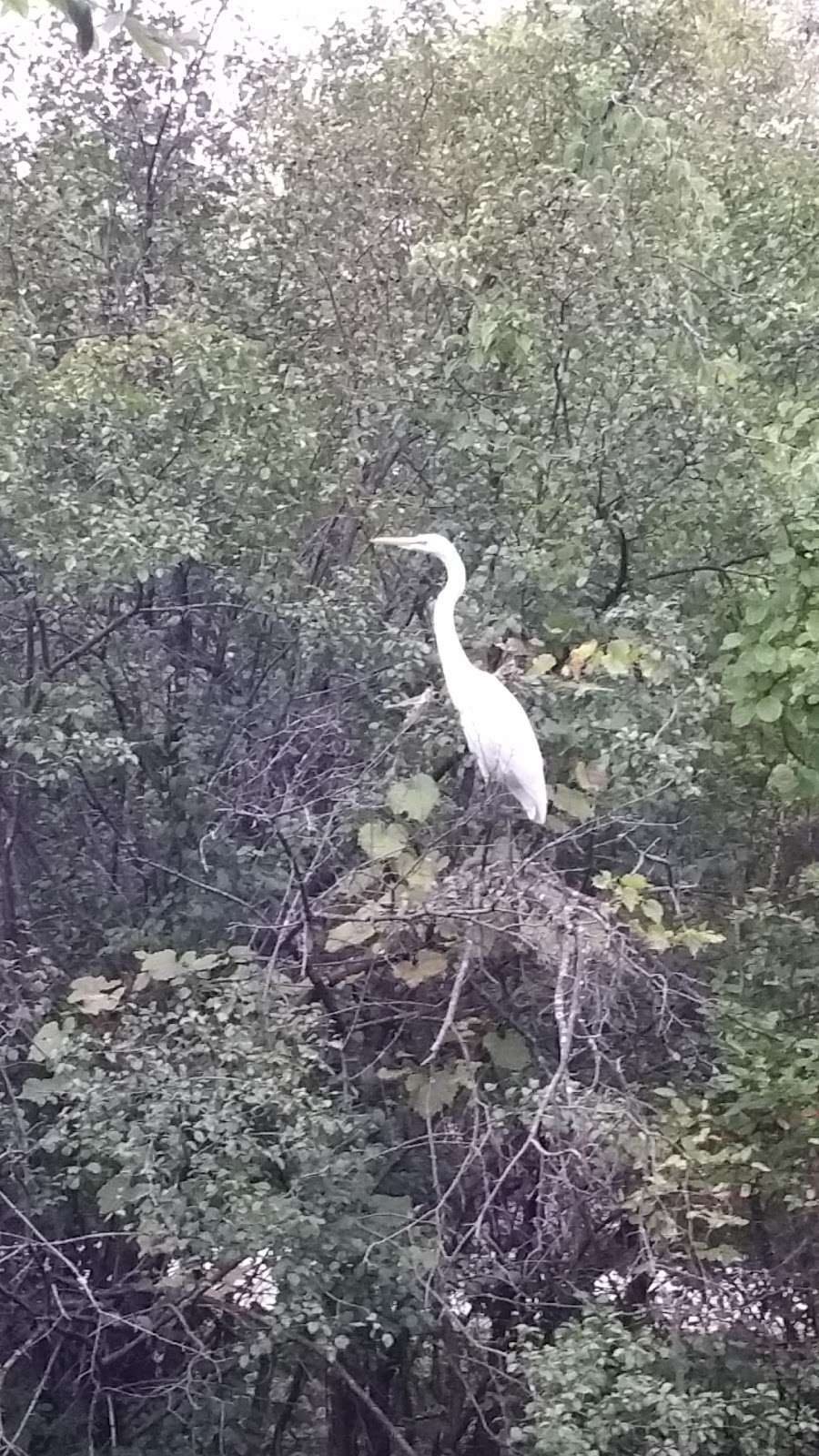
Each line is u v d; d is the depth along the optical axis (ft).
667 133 26.84
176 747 23.26
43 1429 22.75
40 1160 21.67
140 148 28.25
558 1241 19.70
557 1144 18.31
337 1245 18.56
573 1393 17.17
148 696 23.79
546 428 23.86
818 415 25.03
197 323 23.40
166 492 21.03
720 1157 19.11
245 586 22.67
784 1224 22.63
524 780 19.24
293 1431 27.17
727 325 27.99
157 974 18.78
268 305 26.00
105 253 26.84
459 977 17.89
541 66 26.84
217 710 23.93
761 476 23.52
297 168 26.20
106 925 23.16
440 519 24.27
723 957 23.82
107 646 23.31
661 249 24.47
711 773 25.31
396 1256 19.08
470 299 24.17
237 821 22.76
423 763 21.94
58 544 19.66
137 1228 18.98
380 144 26.86
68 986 21.94
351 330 25.44
